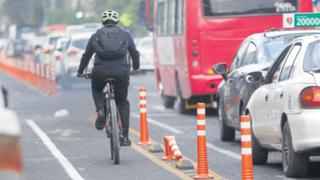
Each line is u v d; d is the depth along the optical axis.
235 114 32.38
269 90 25.77
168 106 57.66
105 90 29.12
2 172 10.78
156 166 27.89
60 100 65.94
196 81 47.38
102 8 160.38
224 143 34.62
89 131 40.97
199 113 24.36
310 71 23.50
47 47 95.88
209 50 47.34
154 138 37.53
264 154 27.44
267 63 30.70
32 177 26.09
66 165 28.64
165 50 55.72
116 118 28.28
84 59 28.91
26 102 65.25
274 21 47.31
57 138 37.91
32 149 33.62
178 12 50.66
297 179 23.92
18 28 147.88
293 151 23.45
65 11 192.00
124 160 29.67
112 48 28.06
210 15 47.28
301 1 47.44
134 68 29.23
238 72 32.25
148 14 61.59
